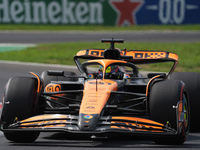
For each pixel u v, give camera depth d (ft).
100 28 430.20
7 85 76.38
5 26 430.20
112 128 67.62
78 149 67.67
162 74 77.15
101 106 71.36
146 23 438.81
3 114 74.59
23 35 384.88
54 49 287.69
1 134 85.66
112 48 96.63
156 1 438.40
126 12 438.40
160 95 73.05
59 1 437.99
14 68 193.57
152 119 73.31
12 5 433.89
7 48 302.25
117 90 80.33
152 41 337.93
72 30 421.59
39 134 81.35
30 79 77.71
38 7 435.53
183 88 74.59
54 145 71.97
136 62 108.88
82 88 89.20
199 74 89.86
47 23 438.40
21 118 74.38
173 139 72.59
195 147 71.26
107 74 87.92
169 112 71.82
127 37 369.91
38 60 228.43
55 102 81.92
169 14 440.45
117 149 67.56
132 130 68.18
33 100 75.87
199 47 292.40
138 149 68.03
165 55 103.96
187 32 416.46
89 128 66.85
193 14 444.14
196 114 86.22
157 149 68.64
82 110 70.38
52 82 88.79
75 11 439.63
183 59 235.20
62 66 202.49
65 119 70.95
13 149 69.21
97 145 71.61
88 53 106.63
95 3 439.22
